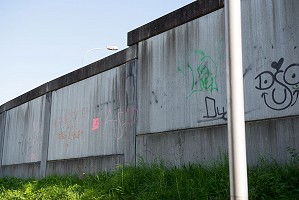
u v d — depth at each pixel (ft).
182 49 27.27
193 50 26.45
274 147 20.88
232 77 11.07
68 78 40.37
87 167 35.47
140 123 29.84
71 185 30.25
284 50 21.16
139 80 30.68
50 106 43.45
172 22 28.07
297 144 19.93
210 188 20.03
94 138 35.27
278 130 20.83
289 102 20.53
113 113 33.32
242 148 10.66
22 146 48.96
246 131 22.30
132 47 31.81
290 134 20.29
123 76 32.94
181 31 27.55
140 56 30.94
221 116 23.89
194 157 25.09
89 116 36.55
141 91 30.27
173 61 27.84
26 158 47.37
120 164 29.63
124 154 30.96
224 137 23.45
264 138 21.40
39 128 45.11
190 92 26.17
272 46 21.75
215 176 20.70
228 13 11.47
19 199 30.63
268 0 22.29
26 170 46.91
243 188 10.43
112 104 33.68
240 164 10.55
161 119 27.99
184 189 21.01
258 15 22.70
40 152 43.96
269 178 18.63
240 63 11.14
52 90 43.34
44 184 33.60
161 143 27.68
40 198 28.84
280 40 21.43
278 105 20.99
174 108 27.12
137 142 29.84
